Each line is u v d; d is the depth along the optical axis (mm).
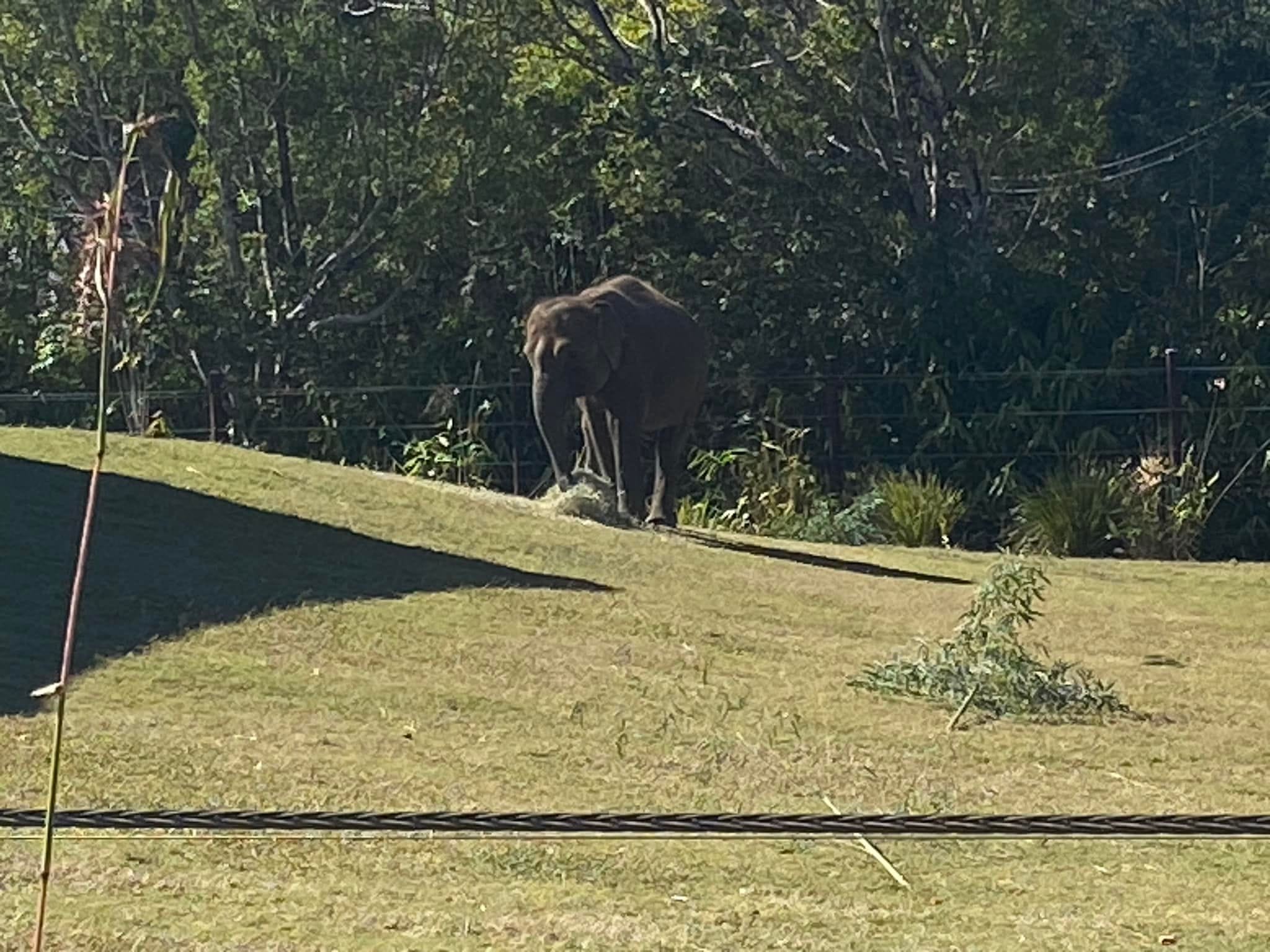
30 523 10195
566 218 23766
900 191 23562
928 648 9867
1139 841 6902
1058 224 23016
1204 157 24422
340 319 23672
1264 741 8602
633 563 11953
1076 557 17578
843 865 6480
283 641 8938
